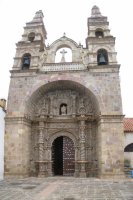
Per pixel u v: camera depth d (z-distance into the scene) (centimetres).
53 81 2692
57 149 3053
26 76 2741
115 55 2742
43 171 2600
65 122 2803
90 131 2742
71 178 2453
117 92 2550
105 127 2431
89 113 2792
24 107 2608
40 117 2767
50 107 2852
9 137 2525
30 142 2770
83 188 1767
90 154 2675
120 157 2348
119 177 2302
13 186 1883
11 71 2767
